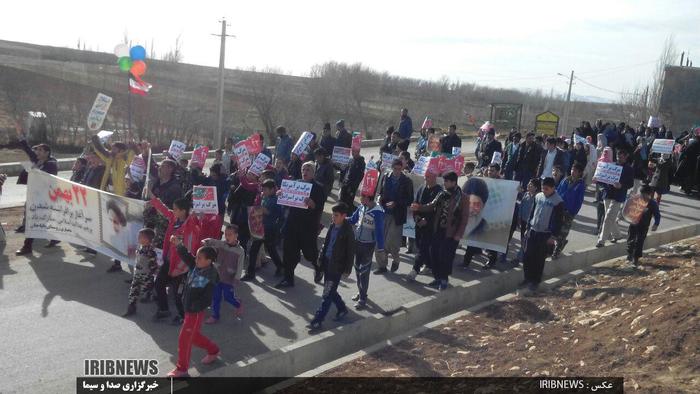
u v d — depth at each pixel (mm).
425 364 7652
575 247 13305
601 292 10008
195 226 8367
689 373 6414
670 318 7723
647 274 10992
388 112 62781
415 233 11578
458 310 10289
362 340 8555
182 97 48656
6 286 9641
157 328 8281
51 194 11188
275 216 10508
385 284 10609
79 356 7352
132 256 10172
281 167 13469
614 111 89125
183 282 8352
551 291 10531
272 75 53625
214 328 8359
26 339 7750
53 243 11938
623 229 15297
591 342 7750
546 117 30734
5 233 12883
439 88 76625
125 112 41094
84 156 13539
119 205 10297
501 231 11641
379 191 12594
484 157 19812
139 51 13570
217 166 12008
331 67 61438
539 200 10422
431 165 10727
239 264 8602
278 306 9328
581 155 20047
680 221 16688
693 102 39844
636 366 6879
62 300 9156
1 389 6504
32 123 34875
